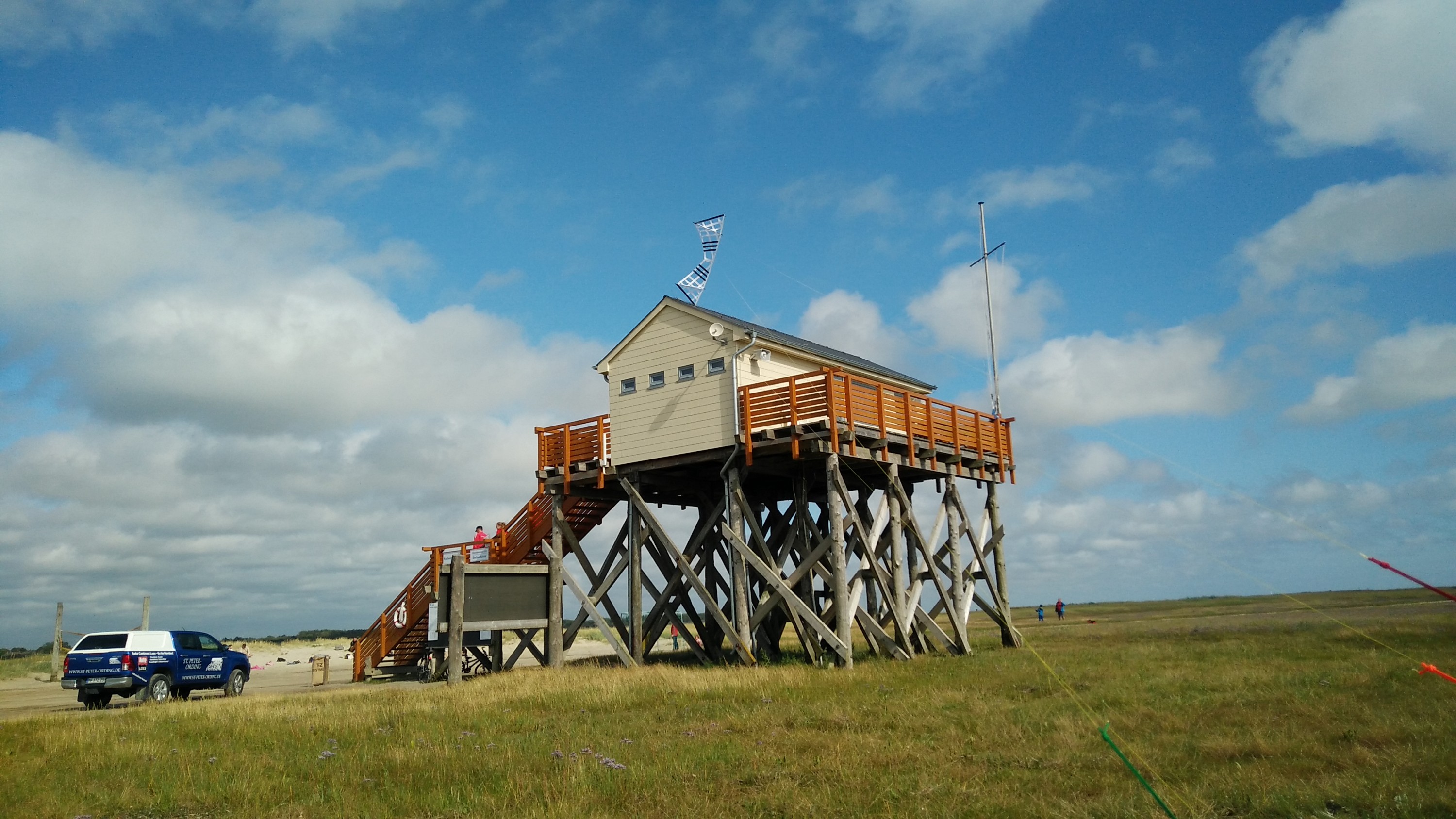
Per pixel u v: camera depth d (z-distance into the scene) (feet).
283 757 41.78
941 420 85.87
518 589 83.20
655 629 86.79
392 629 95.86
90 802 34.24
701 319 79.61
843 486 73.36
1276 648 75.41
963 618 85.66
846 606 71.00
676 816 29.71
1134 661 70.08
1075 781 31.68
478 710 55.16
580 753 40.45
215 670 81.92
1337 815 26.68
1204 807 27.43
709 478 88.17
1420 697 44.78
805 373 77.46
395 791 34.27
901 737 41.55
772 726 45.44
